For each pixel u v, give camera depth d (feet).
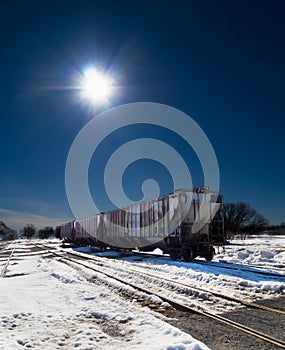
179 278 34.83
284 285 28.09
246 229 222.07
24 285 33.63
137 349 14.43
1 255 91.76
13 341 15.71
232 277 32.91
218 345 15.24
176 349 14.15
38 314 21.20
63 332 17.43
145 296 26.37
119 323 19.10
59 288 31.48
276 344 15.06
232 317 19.99
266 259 55.62
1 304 24.11
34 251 105.50
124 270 41.98
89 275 39.68
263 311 21.30
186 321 19.53
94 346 15.06
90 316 20.89
